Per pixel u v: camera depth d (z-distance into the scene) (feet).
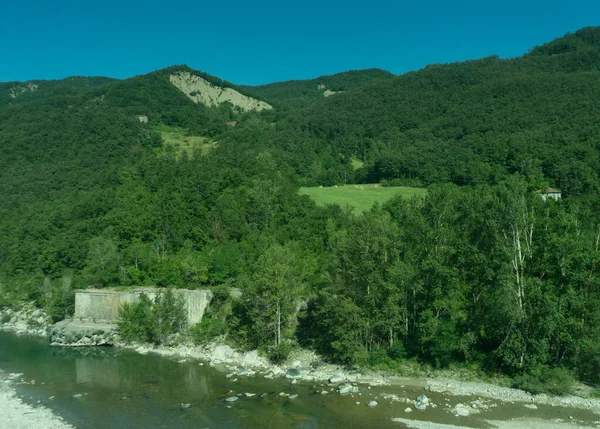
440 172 380.17
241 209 281.13
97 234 283.38
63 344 199.62
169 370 161.48
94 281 232.73
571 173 289.12
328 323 164.04
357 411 121.19
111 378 153.38
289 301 170.50
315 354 169.58
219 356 174.40
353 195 367.04
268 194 290.56
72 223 300.40
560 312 136.05
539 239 153.07
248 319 185.37
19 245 301.63
